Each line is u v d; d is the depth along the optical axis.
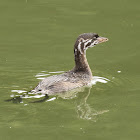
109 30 22.47
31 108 13.90
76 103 14.61
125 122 13.22
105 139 12.13
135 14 24.33
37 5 25.80
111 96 15.31
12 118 13.24
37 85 15.64
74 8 25.36
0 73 17.56
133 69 18.33
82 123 13.12
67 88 15.52
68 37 21.83
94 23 23.38
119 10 24.91
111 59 19.52
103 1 26.36
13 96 14.77
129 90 15.93
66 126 12.91
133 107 14.34
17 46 20.94
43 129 12.68
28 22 23.69
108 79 17.17
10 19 24.00
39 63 18.97
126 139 12.12
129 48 20.56
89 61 19.39
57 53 20.19
